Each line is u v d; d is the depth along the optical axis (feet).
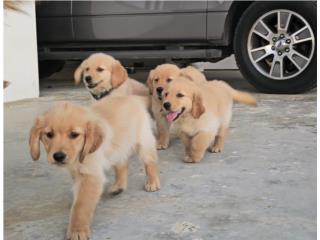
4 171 17.37
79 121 15.37
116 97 16.67
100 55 20.33
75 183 15.55
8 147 18.71
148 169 16.63
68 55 25.32
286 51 22.94
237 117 20.71
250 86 25.49
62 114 15.40
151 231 15.19
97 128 15.43
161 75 19.42
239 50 23.48
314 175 16.85
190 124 17.85
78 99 23.79
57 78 29.50
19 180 16.98
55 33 24.97
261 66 23.40
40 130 15.47
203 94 18.06
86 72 20.06
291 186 16.44
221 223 15.39
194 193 16.34
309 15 22.53
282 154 17.90
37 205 16.07
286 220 15.42
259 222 15.38
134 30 24.13
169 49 24.27
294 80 22.98
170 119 17.93
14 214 15.80
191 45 23.99
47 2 24.81
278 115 20.75
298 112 20.98
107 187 16.69
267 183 16.60
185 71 19.74
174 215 15.65
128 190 16.60
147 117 16.81
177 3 23.61
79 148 15.35
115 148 16.08
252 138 18.98
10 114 21.77
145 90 20.29
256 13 23.09
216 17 23.38
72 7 24.64
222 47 24.22
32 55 24.34
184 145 18.26
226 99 18.62
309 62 22.76
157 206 15.96
